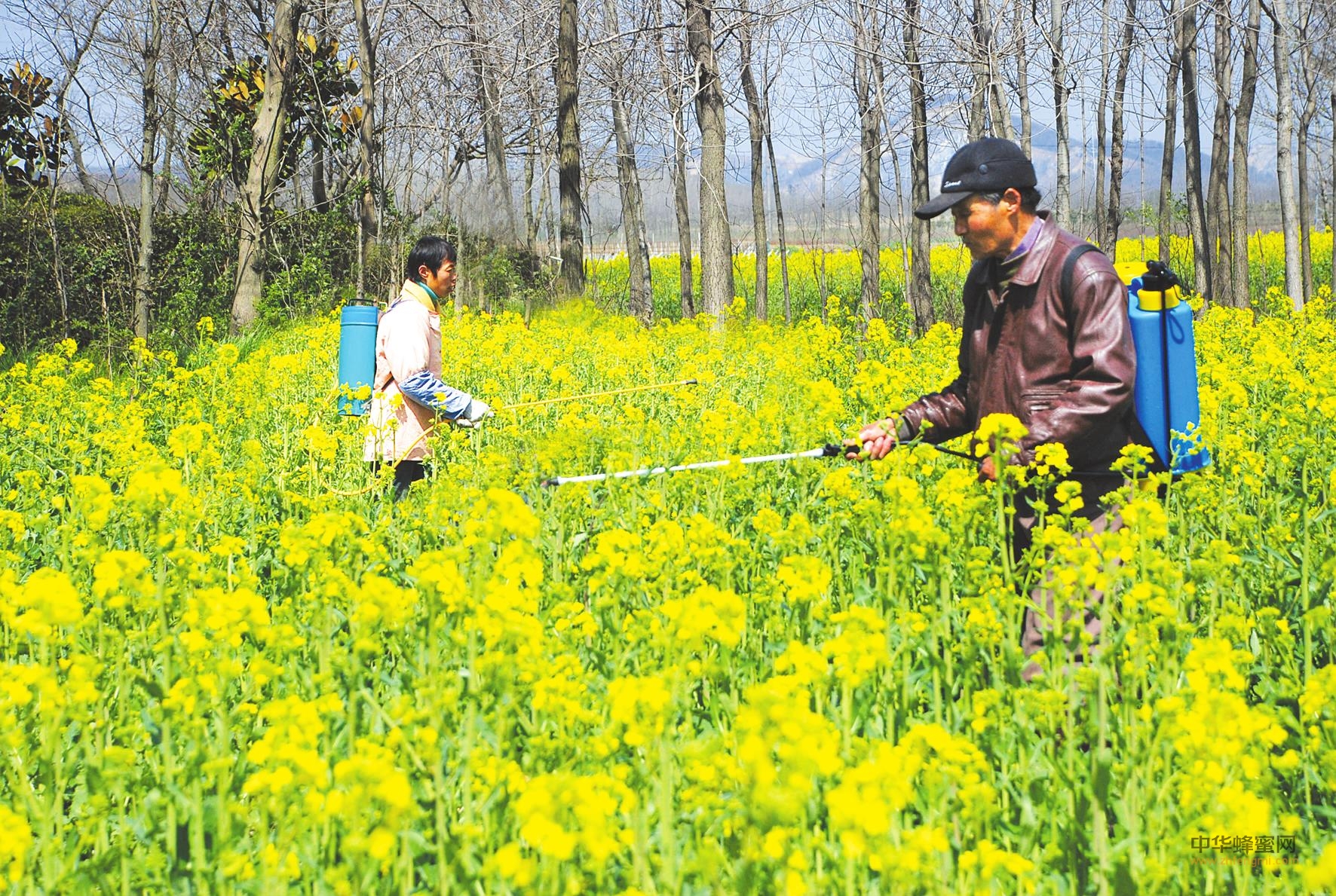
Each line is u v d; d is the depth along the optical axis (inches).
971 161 171.5
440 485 213.5
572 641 153.6
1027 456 163.8
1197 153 924.6
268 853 101.5
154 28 762.8
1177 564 166.9
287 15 860.6
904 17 760.3
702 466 209.2
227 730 118.9
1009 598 147.1
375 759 99.8
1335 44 944.9
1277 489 245.9
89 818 117.3
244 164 953.5
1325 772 121.2
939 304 1066.7
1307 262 952.9
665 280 1519.4
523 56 1104.2
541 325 734.5
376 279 988.6
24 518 228.5
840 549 197.5
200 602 129.8
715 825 108.6
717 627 122.0
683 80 812.6
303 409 333.7
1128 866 111.2
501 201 1169.4
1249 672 157.6
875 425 192.2
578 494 210.5
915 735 106.3
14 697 113.7
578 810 87.4
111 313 850.1
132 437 284.5
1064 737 143.9
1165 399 173.0
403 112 1164.5
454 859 109.1
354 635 138.1
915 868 87.7
